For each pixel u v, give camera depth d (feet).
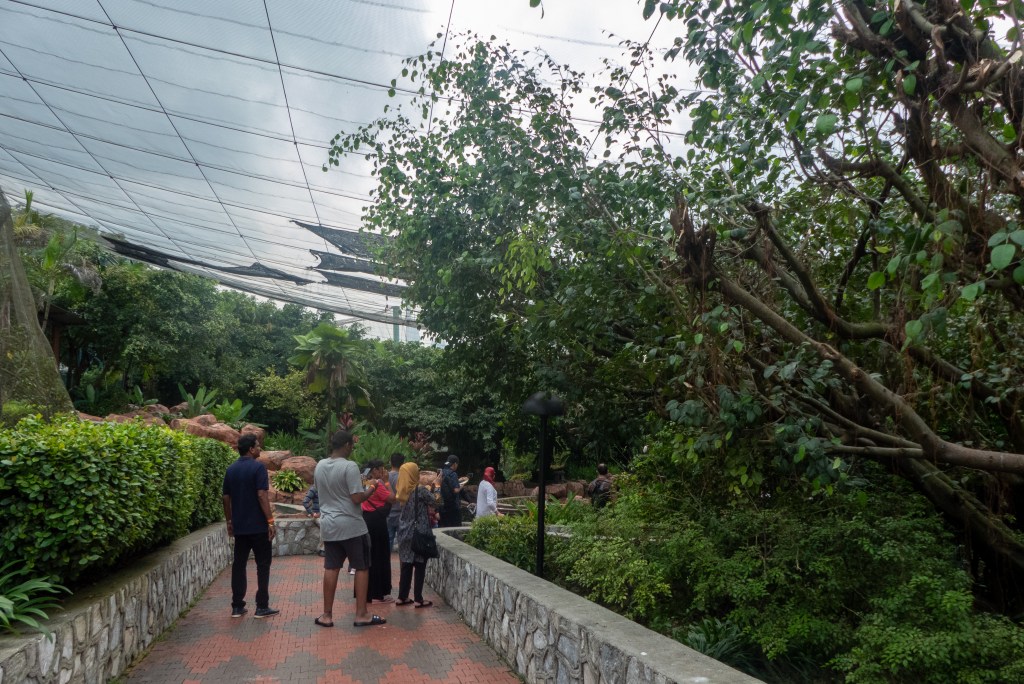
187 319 91.66
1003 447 17.29
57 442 14.14
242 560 22.54
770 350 16.52
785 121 14.70
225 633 20.17
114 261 85.30
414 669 17.06
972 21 12.79
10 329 22.63
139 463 16.85
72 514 13.85
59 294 71.10
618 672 11.81
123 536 15.62
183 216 44.70
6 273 23.22
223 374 96.37
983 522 16.65
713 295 15.85
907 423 13.25
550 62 22.86
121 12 23.07
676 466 19.39
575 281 19.86
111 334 84.33
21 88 29.81
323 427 96.63
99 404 80.33
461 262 25.04
